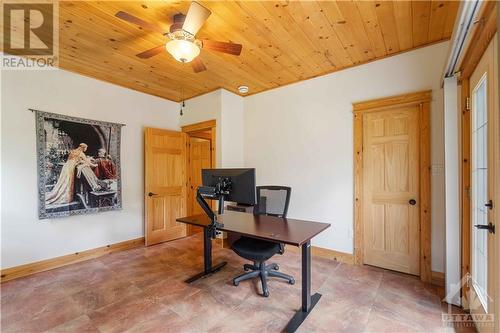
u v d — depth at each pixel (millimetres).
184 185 4535
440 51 2551
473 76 1889
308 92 3520
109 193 3643
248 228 2238
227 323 1929
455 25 1479
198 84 3811
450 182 2160
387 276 2721
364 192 3039
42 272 2936
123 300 2279
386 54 2832
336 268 2949
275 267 2854
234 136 4145
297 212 3590
